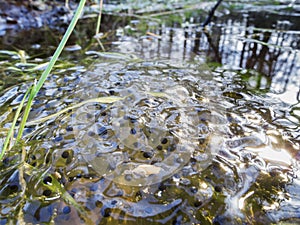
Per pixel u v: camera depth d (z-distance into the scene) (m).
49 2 0.33
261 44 0.25
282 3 0.42
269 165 0.10
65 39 0.10
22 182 0.09
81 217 0.08
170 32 0.29
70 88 0.15
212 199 0.09
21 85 0.16
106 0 0.43
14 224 0.08
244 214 0.09
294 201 0.09
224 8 0.41
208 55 0.21
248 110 0.13
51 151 0.11
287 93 0.16
